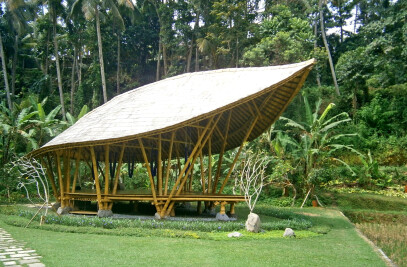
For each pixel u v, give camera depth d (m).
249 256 8.88
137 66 54.84
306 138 23.25
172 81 17.42
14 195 21.70
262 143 24.67
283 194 24.09
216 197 14.72
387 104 33.03
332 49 51.06
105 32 47.88
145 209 19.11
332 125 23.09
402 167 26.56
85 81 48.28
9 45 42.69
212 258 8.51
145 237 10.88
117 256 8.37
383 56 30.11
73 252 8.63
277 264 8.23
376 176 24.78
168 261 8.06
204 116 13.16
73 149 18.38
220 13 38.50
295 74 12.58
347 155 28.64
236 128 18.44
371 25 29.88
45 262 7.68
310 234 12.69
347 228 14.73
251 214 12.77
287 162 22.61
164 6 45.28
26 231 11.47
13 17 37.19
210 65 46.56
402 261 10.25
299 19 35.47
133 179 25.52
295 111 30.50
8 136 23.14
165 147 21.09
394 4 29.30
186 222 13.04
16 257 8.09
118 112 15.89
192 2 44.44
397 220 19.47
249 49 35.22
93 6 34.47
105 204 14.86
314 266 8.24
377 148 28.45
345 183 25.42
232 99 13.19
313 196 22.89
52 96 44.50
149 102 15.98
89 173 26.72
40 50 51.06
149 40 54.50
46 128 24.62
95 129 14.71
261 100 15.37
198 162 25.97
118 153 21.19
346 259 9.09
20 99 42.72
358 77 32.84
